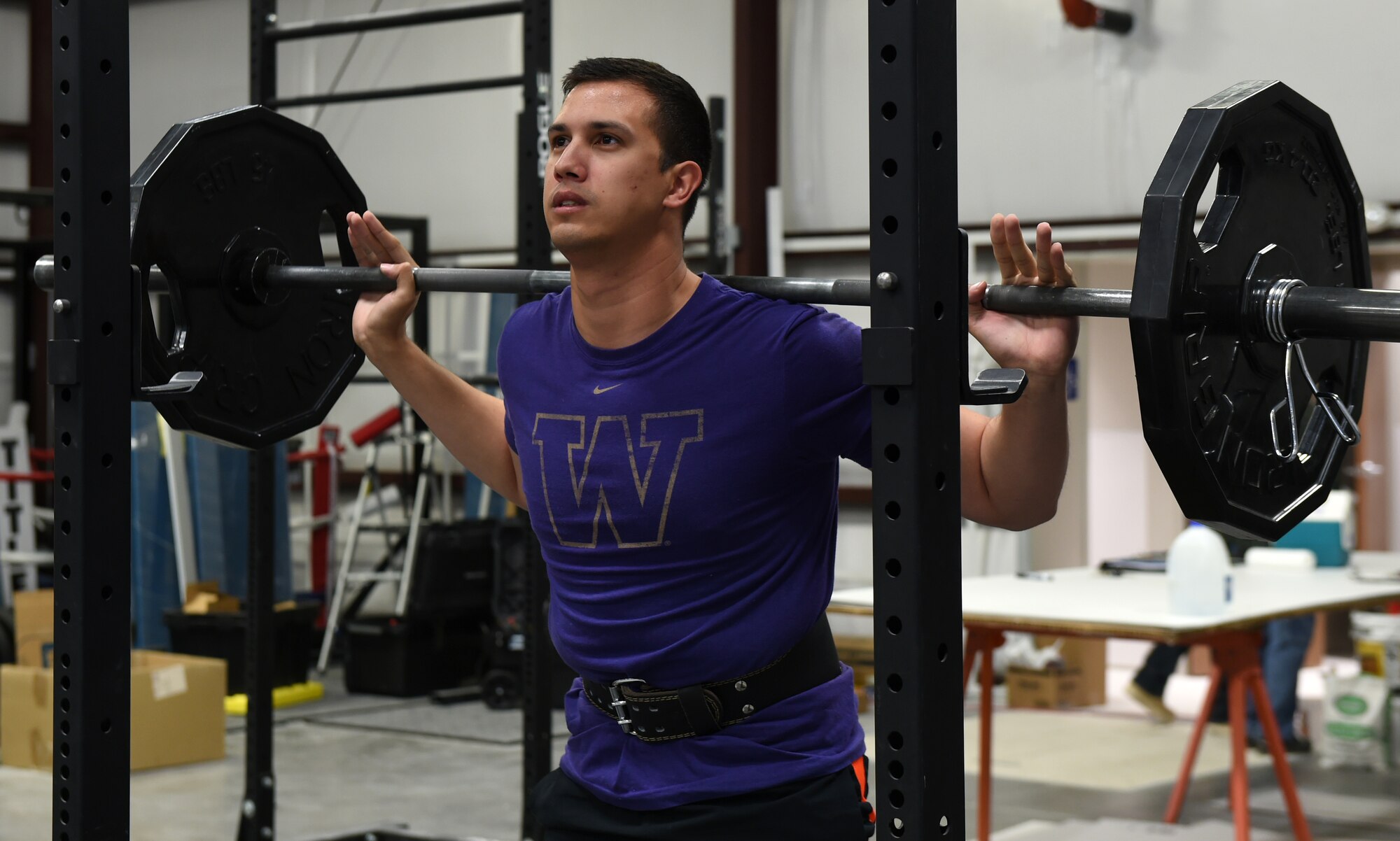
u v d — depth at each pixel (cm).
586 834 200
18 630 643
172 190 217
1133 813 533
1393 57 690
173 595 782
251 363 234
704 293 191
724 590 188
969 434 186
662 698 190
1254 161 162
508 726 697
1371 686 608
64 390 194
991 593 479
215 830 508
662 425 188
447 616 777
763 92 841
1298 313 160
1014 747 652
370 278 222
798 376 184
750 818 188
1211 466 160
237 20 1027
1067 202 773
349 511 958
